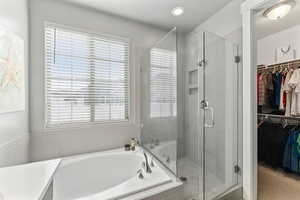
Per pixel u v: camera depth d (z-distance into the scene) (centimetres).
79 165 191
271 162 261
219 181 178
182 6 205
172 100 185
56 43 201
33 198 70
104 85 230
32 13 186
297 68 244
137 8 212
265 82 284
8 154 141
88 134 218
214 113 183
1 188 77
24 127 173
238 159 182
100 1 198
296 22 244
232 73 186
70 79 209
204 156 178
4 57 131
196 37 196
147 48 240
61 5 200
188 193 159
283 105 257
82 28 212
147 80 240
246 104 167
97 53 225
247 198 165
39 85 191
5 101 132
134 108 251
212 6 205
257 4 155
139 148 238
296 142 229
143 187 131
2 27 129
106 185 202
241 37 178
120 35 238
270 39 292
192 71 196
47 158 195
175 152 173
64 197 177
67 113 207
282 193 188
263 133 276
